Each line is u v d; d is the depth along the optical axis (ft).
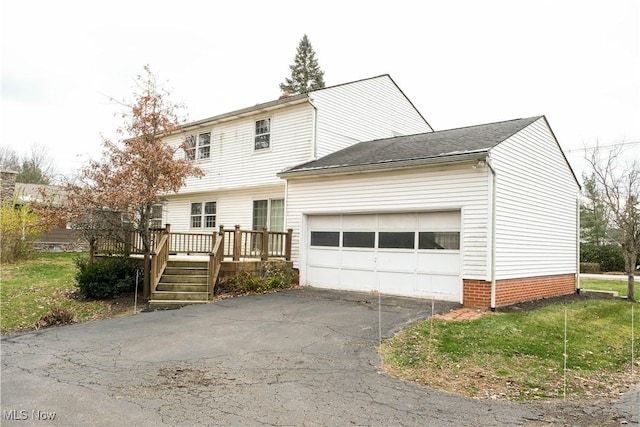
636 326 34.06
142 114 42.80
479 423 14.48
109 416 14.60
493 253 32.63
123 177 40.19
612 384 20.13
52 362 21.45
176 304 36.73
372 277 40.55
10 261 61.62
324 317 30.19
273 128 54.54
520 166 37.88
